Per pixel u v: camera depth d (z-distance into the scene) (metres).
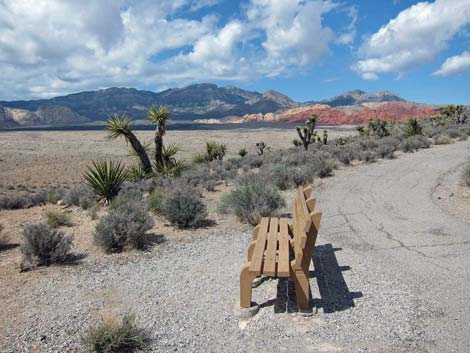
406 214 8.48
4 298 5.07
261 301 4.67
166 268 5.96
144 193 13.20
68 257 6.61
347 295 4.75
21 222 9.48
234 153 54.38
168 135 120.12
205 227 8.15
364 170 14.67
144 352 3.80
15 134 154.62
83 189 12.61
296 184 12.23
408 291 4.78
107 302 4.88
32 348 3.92
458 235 6.81
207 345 3.86
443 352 3.53
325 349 3.67
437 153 18.16
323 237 7.20
